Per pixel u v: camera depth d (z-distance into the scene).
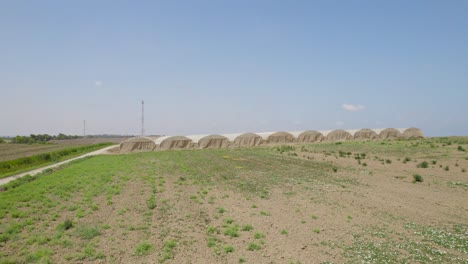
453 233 11.98
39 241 11.12
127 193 18.88
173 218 13.95
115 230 12.41
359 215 14.30
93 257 9.95
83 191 19.27
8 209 15.26
